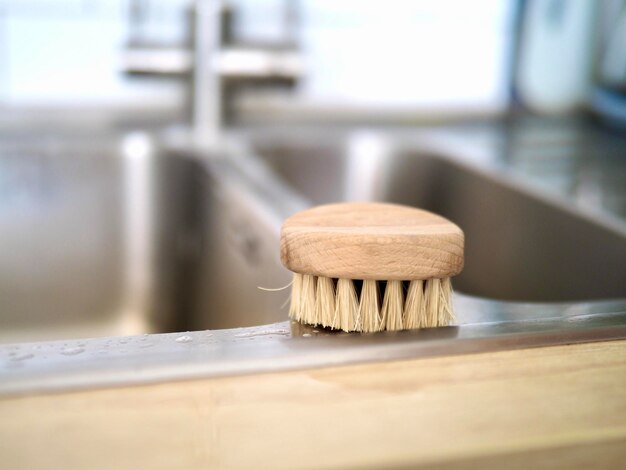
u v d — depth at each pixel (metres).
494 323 0.32
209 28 0.76
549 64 0.91
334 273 0.30
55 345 0.29
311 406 0.26
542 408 0.27
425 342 0.30
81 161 0.72
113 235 0.74
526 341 0.31
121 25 0.80
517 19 0.89
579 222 0.58
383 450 0.24
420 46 0.88
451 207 0.77
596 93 0.91
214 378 0.27
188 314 0.72
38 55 0.78
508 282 0.67
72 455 0.23
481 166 0.72
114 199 0.74
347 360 0.29
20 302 0.72
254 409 0.26
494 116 0.92
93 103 0.81
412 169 0.82
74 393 0.26
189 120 0.83
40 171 0.71
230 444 0.24
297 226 0.30
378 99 0.89
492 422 0.26
